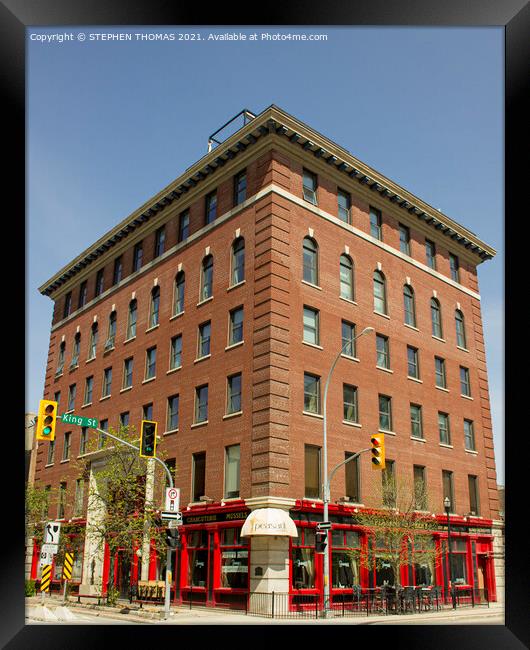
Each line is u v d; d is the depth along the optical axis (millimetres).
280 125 31172
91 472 38250
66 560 31234
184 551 30281
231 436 29234
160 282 38438
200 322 33656
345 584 28531
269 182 31078
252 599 25281
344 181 35094
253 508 26656
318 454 29219
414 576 32125
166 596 22375
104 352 42781
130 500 30844
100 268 46375
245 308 30531
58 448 45906
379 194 37188
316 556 27422
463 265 43469
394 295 36656
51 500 43500
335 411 30641
